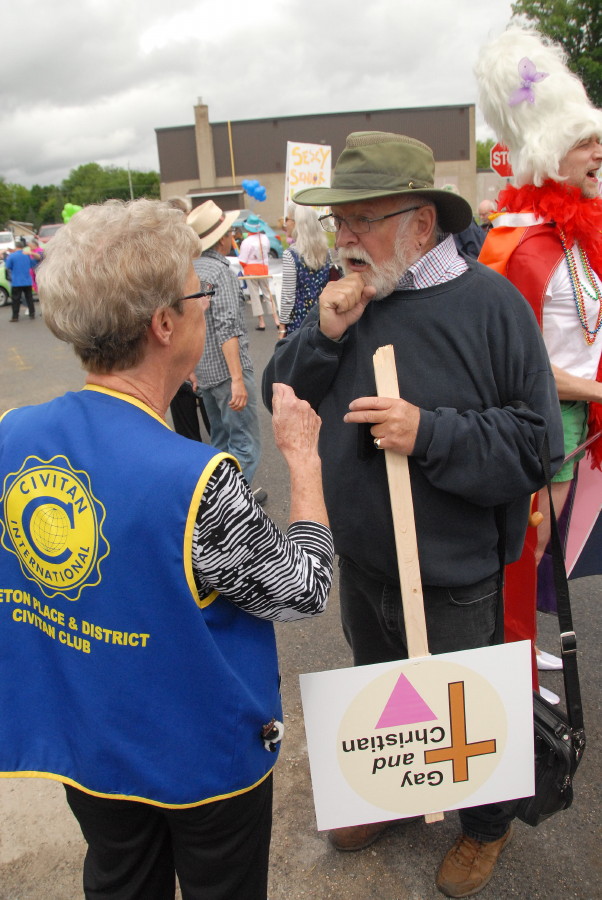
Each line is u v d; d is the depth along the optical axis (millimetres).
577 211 1858
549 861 1806
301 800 2057
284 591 1050
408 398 1425
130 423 1030
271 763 1141
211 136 41281
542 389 1444
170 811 1113
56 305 1016
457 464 1344
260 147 41438
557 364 1989
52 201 85688
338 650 2742
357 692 1376
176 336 1086
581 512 2262
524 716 1448
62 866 1899
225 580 1004
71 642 1057
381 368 1349
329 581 1147
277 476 4477
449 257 1451
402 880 1782
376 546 1507
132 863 1204
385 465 1448
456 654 1395
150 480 972
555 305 1938
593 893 1715
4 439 1109
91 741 1053
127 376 1073
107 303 994
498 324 1400
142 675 1020
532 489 1419
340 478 1518
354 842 1848
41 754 1119
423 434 1328
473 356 1396
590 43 17469
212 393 3664
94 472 1004
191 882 1185
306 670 2637
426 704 1404
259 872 1225
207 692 1026
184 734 1034
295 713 2416
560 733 1500
